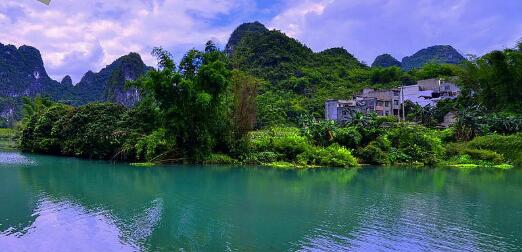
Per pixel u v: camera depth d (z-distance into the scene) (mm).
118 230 14570
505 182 29484
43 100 72250
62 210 17359
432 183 28312
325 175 31969
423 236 14562
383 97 82438
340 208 19047
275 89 94312
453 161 45250
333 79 107625
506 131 53031
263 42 115812
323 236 14359
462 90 71188
